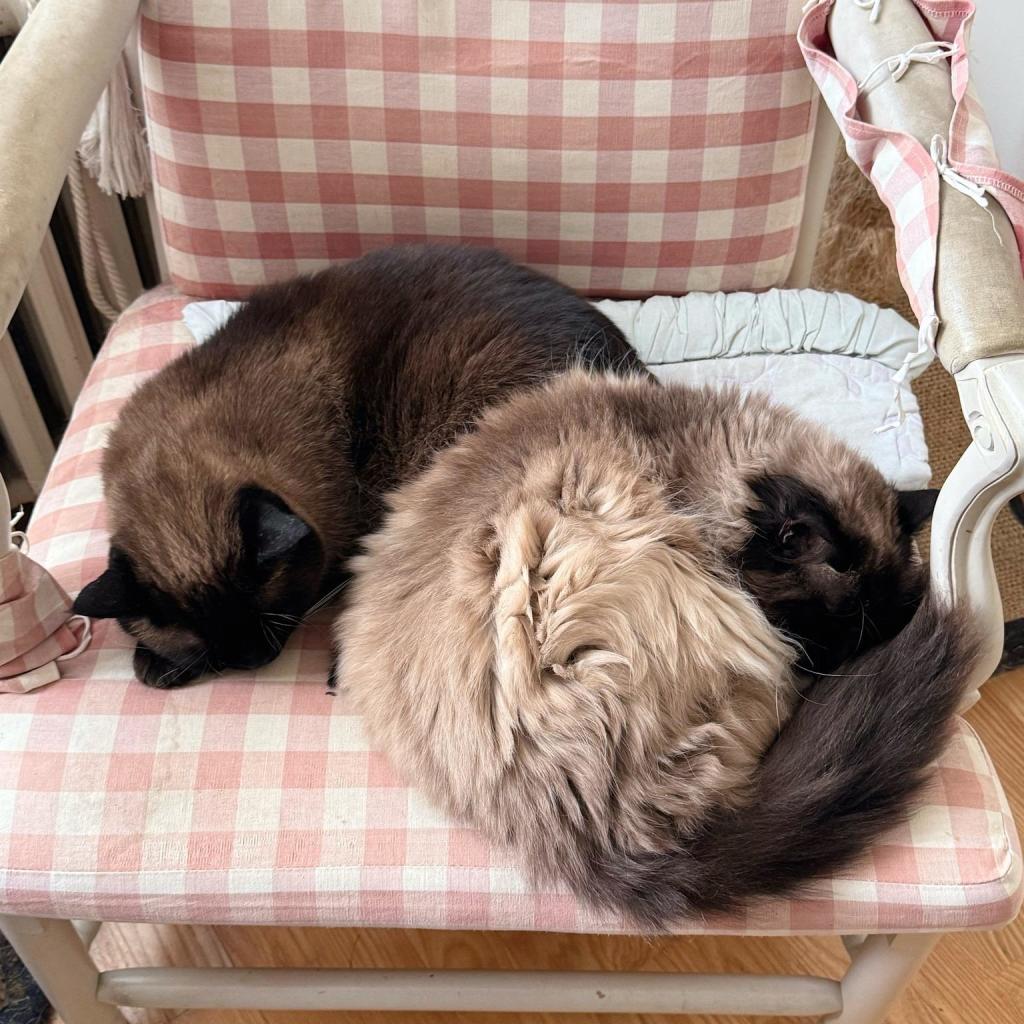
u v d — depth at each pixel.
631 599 0.77
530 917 0.76
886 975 0.92
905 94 0.88
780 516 0.85
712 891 0.71
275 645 0.92
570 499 0.82
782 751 0.76
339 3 1.08
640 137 1.16
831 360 1.21
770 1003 0.98
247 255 1.24
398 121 1.14
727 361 1.21
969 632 0.74
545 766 0.74
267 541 0.88
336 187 1.19
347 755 0.81
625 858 0.73
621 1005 0.99
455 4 1.09
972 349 0.67
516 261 1.25
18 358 1.43
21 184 0.76
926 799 0.78
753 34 1.10
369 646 0.83
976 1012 1.20
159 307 1.28
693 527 0.83
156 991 0.99
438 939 1.25
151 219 1.52
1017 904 0.77
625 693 0.74
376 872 0.76
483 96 1.13
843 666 0.82
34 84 0.84
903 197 0.81
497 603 0.77
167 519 0.92
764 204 1.22
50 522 1.03
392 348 1.08
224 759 0.80
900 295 1.59
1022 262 0.75
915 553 0.91
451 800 0.77
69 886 0.76
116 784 0.79
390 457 1.07
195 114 1.13
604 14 1.10
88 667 0.88
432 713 0.78
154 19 1.08
